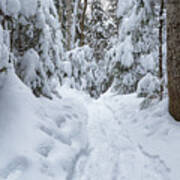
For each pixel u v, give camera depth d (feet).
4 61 8.15
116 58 26.45
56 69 15.74
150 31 18.06
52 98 14.15
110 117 17.56
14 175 6.28
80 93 26.40
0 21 8.96
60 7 37.42
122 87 27.50
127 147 11.15
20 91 10.15
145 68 24.23
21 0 10.61
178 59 10.82
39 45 12.68
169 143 9.95
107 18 48.62
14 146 7.25
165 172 8.21
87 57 32.48
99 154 10.30
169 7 11.22
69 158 8.79
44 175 6.98
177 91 11.11
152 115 13.46
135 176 8.30
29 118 9.10
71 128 11.66
